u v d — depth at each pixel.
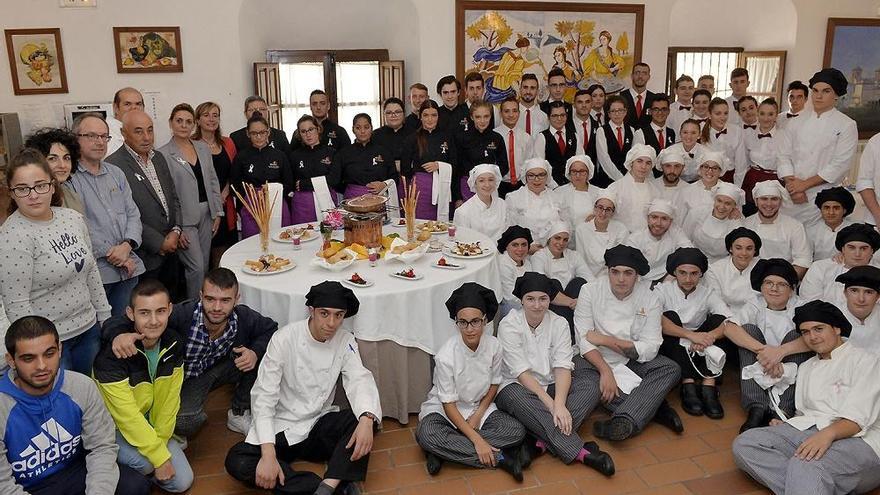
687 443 2.80
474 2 5.63
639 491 2.46
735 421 2.97
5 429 1.95
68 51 4.89
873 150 3.60
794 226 3.77
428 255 3.29
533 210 4.08
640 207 4.10
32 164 2.23
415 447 2.78
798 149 4.23
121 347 2.27
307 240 3.59
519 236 3.48
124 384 2.29
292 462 2.64
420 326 2.83
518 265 3.55
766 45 7.02
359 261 3.19
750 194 5.03
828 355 2.53
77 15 4.86
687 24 7.21
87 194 2.94
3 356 2.20
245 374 2.78
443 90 4.80
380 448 2.78
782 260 3.05
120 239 3.08
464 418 2.70
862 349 2.51
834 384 2.48
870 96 6.94
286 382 2.56
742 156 5.30
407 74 5.88
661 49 6.31
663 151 4.29
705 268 3.15
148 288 2.29
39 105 4.92
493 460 2.58
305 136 4.47
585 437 2.86
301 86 5.70
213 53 5.17
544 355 2.85
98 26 4.91
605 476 2.56
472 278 3.01
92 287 2.63
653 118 5.24
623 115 4.91
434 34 5.64
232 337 2.68
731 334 3.03
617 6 6.03
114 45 4.95
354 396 2.51
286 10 5.67
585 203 4.23
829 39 6.71
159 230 3.51
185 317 2.58
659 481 2.53
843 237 3.05
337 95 5.80
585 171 4.16
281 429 2.54
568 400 2.80
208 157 4.13
